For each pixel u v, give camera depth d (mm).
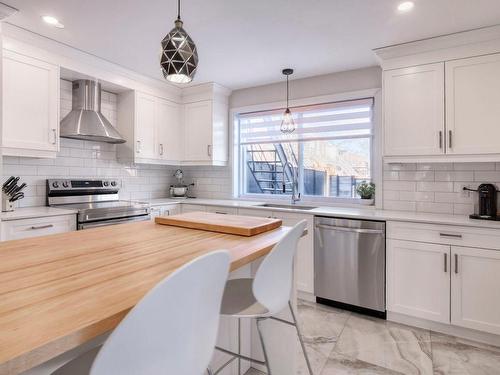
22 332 560
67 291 768
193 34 2484
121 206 3010
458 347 2141
